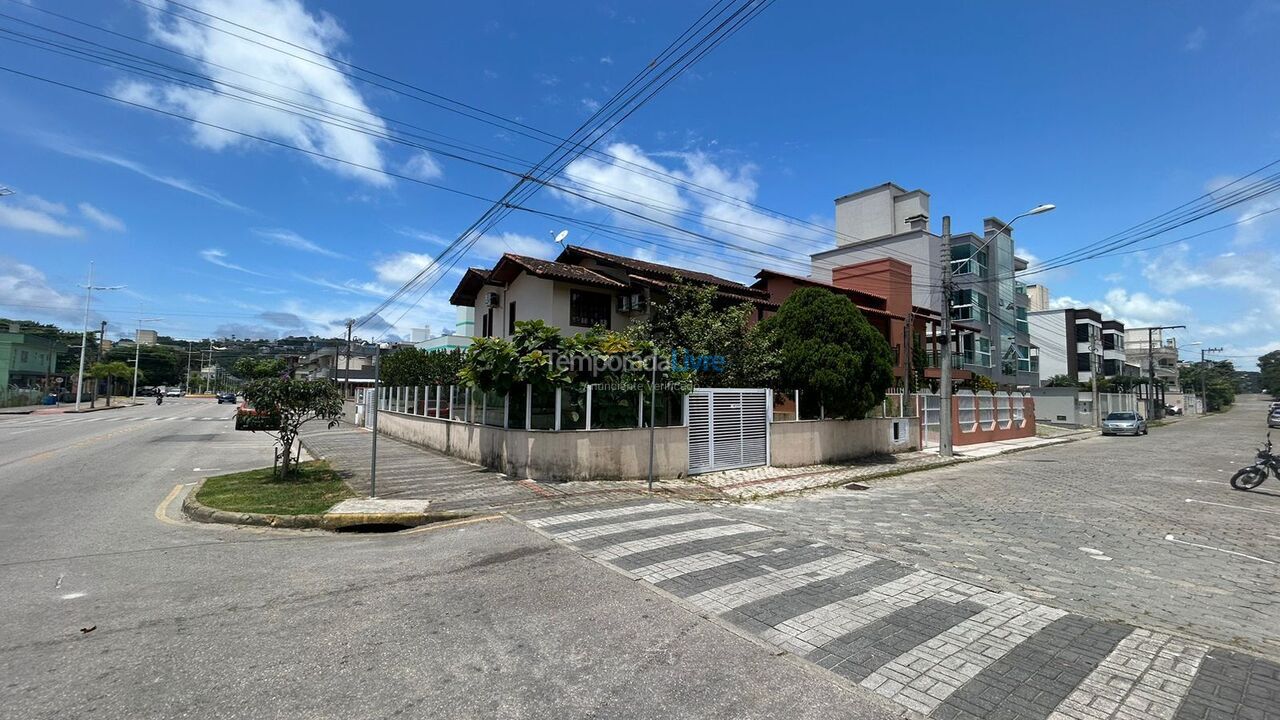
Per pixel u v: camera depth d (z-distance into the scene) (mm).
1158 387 60125
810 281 24922
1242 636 4613
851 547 7145
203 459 15523
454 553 6594
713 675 3703
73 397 60469
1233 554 7180
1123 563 6715
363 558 6414
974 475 15539
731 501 10781
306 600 5027
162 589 5305
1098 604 5270
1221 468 17094
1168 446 25594
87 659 3850
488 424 13695
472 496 9891
